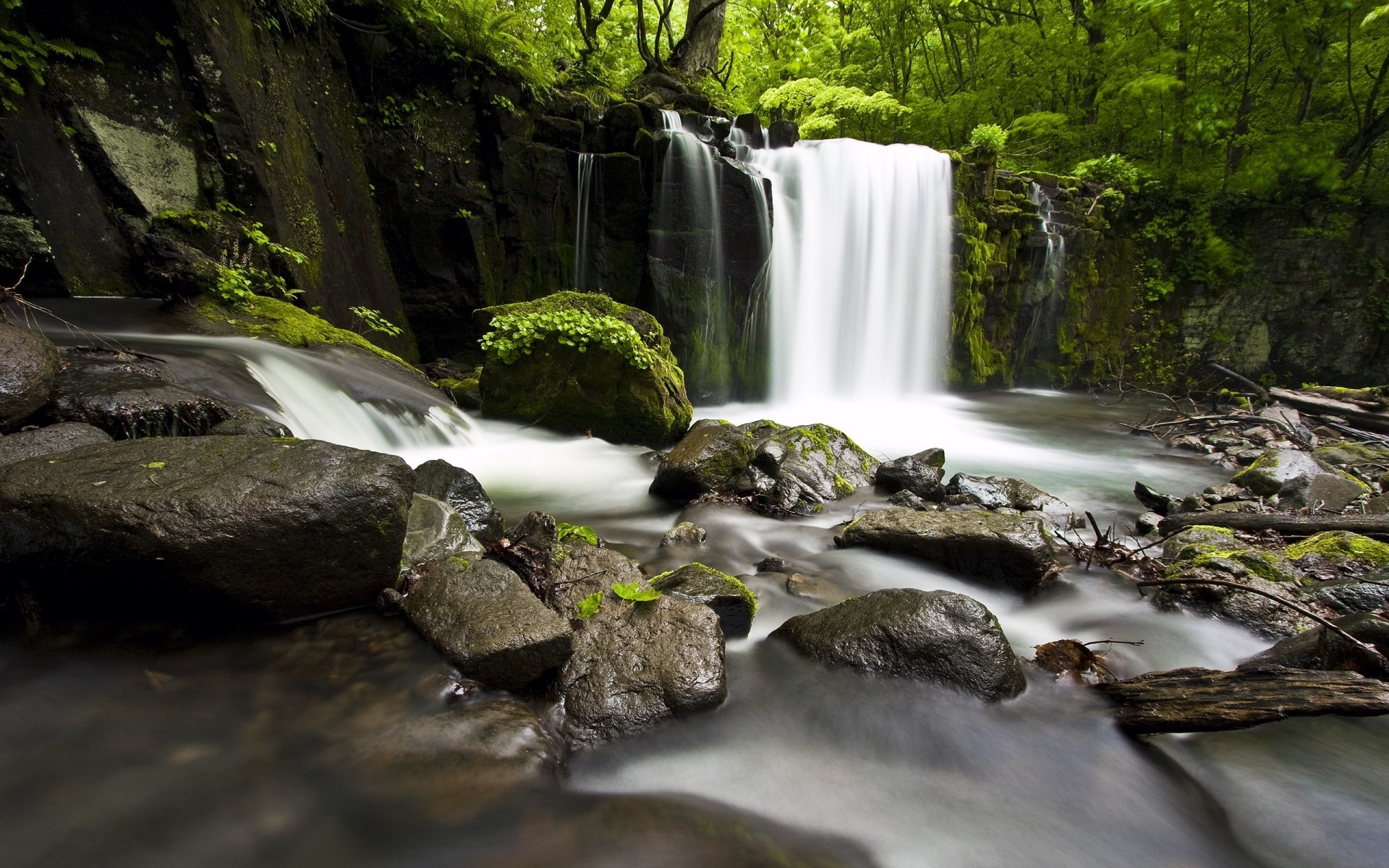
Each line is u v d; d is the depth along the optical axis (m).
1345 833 2.57
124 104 7.23
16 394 3.92
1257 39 16.20
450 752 2.42
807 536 5.44
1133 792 2.73
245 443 3.31
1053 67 18.52
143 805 2.12
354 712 2.58
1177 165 17.84
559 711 2.76
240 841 2.05
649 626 3.13
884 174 13.62
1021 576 4.50
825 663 3.31
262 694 2.64
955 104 19.53
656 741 2.73
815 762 2.78
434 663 2.86
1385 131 16.48
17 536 2.78
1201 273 17.20
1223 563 4.51
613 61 16.47
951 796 2.67
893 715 3.02
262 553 2.87
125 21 7.18
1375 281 17.00
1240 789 2.77
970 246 14.66
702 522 5.60
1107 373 17.59
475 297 11.64
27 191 6.47
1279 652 3.53
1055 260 16.08
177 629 2.94
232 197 8.08
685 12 21.12
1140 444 10.86
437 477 4.55
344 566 3.12
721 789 2.59
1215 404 15.63
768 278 12.66
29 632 2.80
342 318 9.49
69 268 6.73
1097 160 17.50
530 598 3.08
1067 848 2.46
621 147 11.88
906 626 3.27
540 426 8.23
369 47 10.42
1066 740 2.98
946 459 9.39
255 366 6.17
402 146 10.91
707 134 12.52
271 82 8.70
